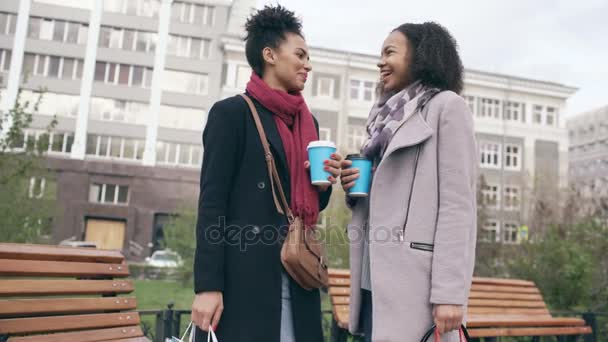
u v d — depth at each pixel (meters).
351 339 4.00
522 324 3.76
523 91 35.59
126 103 31.69
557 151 35.66
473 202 1.83
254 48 2.02
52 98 30.86
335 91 31.58
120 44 32.03
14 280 2.05
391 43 2.11
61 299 2.22
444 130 1.85
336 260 8.42
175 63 32.03
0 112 8.06
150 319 6.23
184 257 13.59
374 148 2.00
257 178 1.83
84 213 30.22
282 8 2.03
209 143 1.82
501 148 34.66
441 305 1.68
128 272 2.56
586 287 6.16
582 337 4.90
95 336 2.28
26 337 2.03
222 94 32.12
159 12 32.38
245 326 1.69
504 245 9.46
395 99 2.02
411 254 1.78
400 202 1.86
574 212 12.77
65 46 31.41
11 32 31.17
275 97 1.92
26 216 7.97
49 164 29.94
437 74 2.00
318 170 1.84
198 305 1.67
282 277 1.80
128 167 31.09
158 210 31.22
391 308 1.77
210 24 32.62
